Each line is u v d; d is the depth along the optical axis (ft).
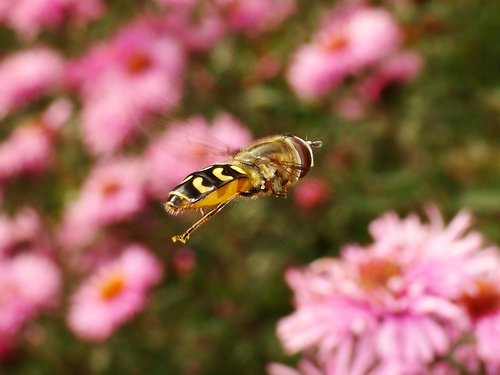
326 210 1.48
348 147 1.54
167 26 1.67
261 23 1.72
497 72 1.65
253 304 1.49
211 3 1.73
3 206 1.66
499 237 1.46
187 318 1.49
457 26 1.68
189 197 0.84
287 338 1.10
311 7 1.77
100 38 1.80
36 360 1.50
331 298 1.10
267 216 1.49
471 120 1.61
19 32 1.78
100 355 1.48
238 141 1.49
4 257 1.57
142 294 1.45
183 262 1.49
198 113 1.60
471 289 1.08
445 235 1.12
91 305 1.46
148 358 1.49
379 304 1.09
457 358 1.08
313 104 1.56
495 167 1.56
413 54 1.59
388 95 1.56
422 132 1.58
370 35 1.56
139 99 1.59
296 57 1.60
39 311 1.50
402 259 1.11
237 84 1.62
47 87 1.68
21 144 1.65
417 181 1.52
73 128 1.68
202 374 1.48
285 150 0.99
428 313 1.08
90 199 1.53
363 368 1.08
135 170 1.53
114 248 1.52
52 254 1.56
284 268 1.49
